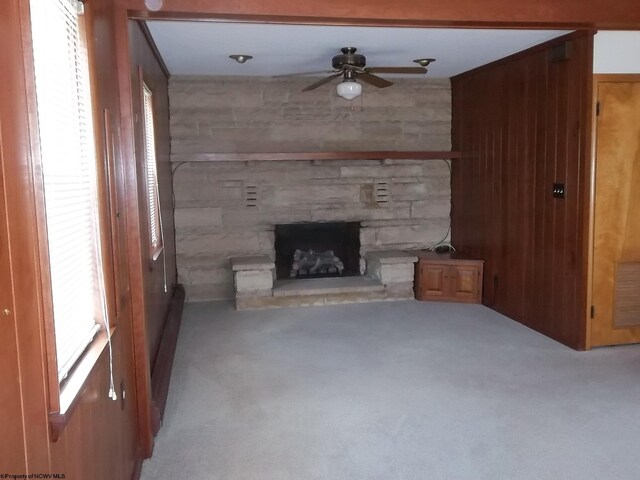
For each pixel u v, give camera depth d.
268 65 5.34
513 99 5.07
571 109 4.27
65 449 1.46
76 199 1.91
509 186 5.20
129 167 2.73
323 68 5.52
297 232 6.36
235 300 5.81
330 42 4.39
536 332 4.82
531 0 3.27
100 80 2.20
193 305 5.93
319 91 6.12
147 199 3.62
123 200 2.68
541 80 4.63
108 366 2.07
